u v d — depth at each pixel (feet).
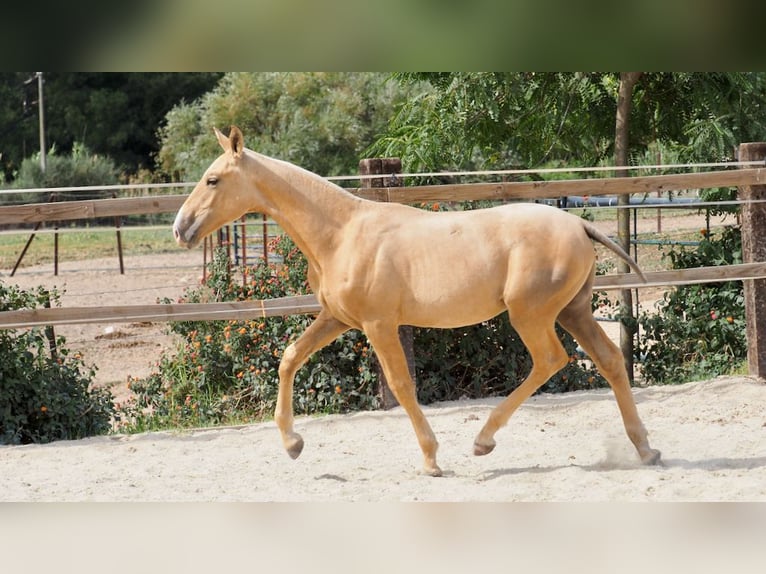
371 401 32.04
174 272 73.97
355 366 32.55
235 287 34.63
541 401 32.14
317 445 27.71
